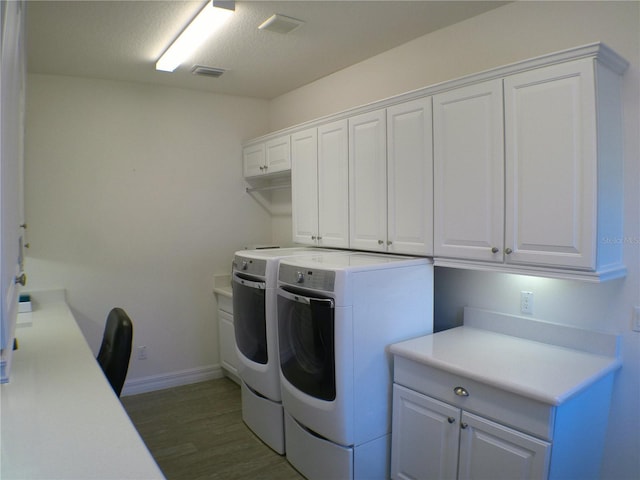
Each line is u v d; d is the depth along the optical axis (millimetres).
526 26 2295
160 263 3883
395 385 2279
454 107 2232
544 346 2230
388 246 2648
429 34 2783
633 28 1924
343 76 3471
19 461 1090
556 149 1852
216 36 2793
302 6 2398
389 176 2617
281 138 3631
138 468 1062
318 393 2283
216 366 4168
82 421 1324
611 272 1858
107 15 2449
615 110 1902
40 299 3371
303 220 3385
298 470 2578
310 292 2303
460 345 2256
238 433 3064
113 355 1988
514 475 1763
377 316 2271
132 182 3742
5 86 1153
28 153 3338
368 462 2275
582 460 1882
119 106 3672
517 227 1999
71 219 3506
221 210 4188
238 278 2996
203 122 4070
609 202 1859
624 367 2020
